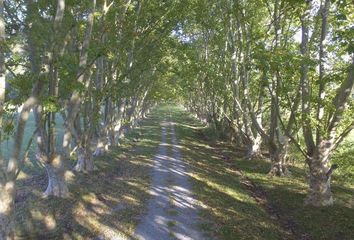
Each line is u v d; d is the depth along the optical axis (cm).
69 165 2678
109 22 2264
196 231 1661
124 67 2866
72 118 2025
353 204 2038
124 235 1591
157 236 1595
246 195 2312
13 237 1221
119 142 4169
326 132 1884
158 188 2358
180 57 3753
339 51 1981
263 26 2939
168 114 10338
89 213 1820
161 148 4047
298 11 2030
